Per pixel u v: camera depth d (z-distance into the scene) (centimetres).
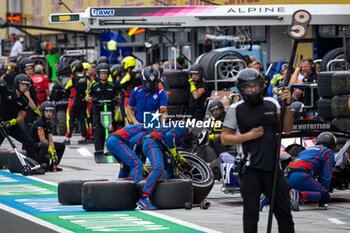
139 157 2427
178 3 5138
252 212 1562
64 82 5312
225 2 4894
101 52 5966
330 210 2231
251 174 1561
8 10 8406
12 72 4097
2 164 3412
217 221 2034
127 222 2023
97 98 3719
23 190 2705
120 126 3888
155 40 7250
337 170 2606
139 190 2262
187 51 6756
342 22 3956
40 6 7775
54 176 3111
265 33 5772
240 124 1569
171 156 2317
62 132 5369
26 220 2061
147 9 4022
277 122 1587
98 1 5516
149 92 2452
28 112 3909
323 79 2988
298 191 2233
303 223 2003
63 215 2155
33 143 3162
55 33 7844
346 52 3316
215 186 2803
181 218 2088
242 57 4159
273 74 5122
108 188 2223
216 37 4941
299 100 3562
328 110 2980
